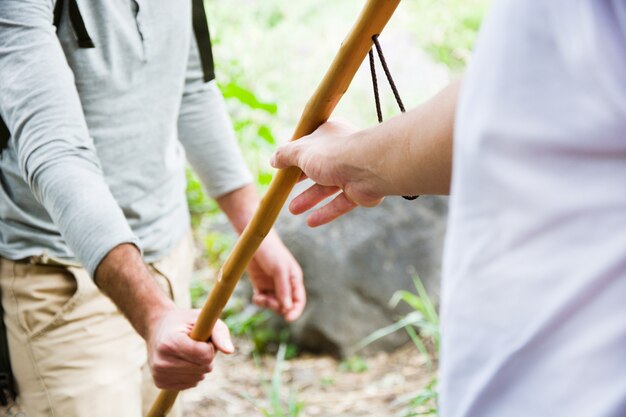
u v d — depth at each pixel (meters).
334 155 1.12
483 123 0.71
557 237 0.68
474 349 0.73
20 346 1.68
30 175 1.40
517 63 0.69
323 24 6.18
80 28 1.54
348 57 1.14
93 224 1.35
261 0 6.09
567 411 0.68
